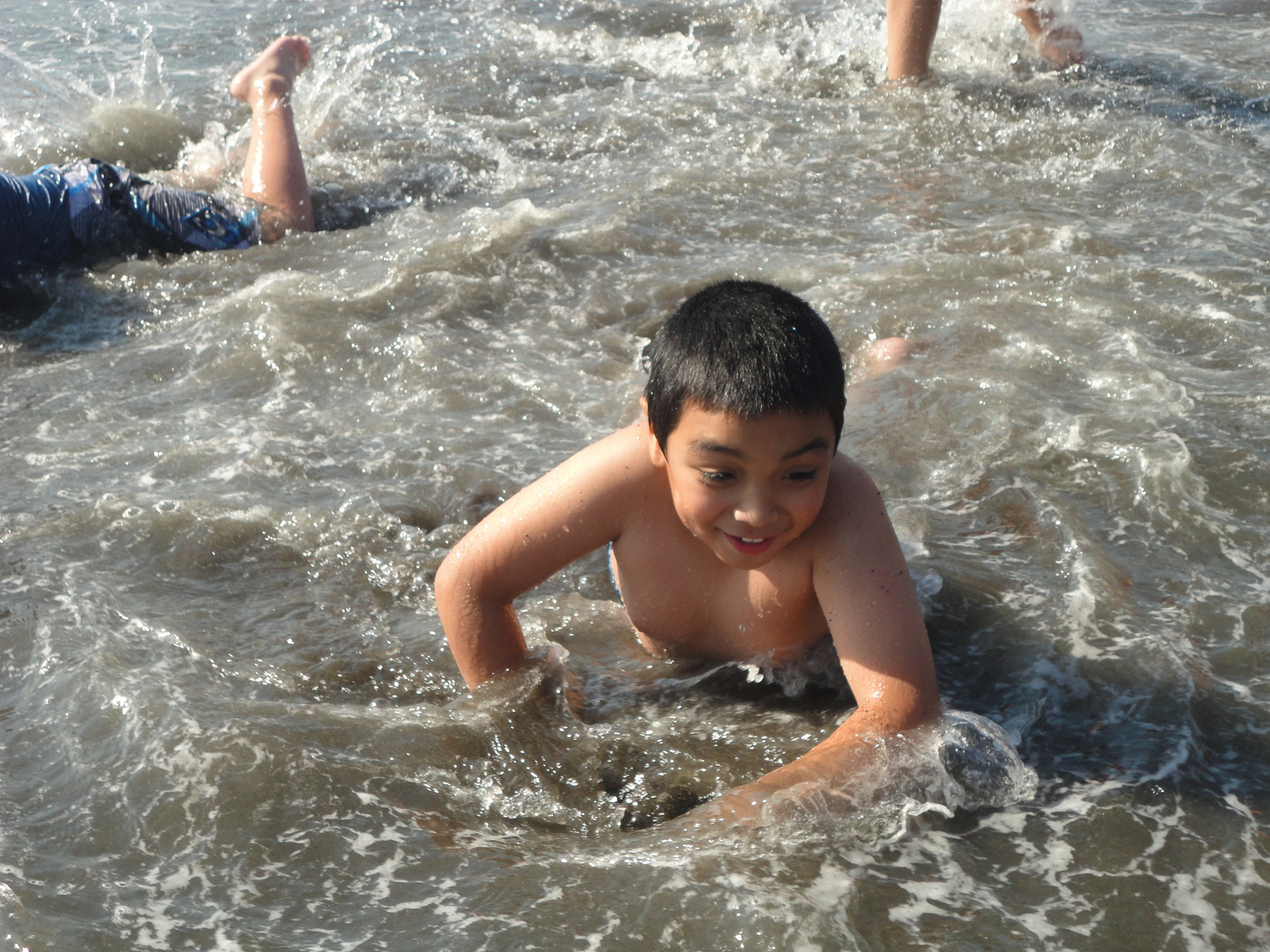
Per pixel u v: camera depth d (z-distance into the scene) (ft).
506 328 14.51
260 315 14.47
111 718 8.06
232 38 25.20
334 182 18.97
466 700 8.45
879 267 15.29
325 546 10.38
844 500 7.95
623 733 8.28
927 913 6.50
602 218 17.12
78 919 6.46
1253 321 13.55
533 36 25.36
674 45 24.71
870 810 7.18
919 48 21.98
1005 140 19.61
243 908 6.59
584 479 8.29
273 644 9.12
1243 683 8.34
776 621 8.41
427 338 14.06
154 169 19.66
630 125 20.79
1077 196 17.57
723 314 7.14
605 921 6.46
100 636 8.99
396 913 6.55
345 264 16.20
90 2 27.20
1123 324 13.58
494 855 7.02
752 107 21.43
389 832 7.20
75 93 21.85
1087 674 8.46
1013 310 13.99
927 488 10.87
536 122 21.16
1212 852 6.93
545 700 8.49
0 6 26.91
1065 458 11.16
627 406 12.70
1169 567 9.64
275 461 11.68
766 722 8.39
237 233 16.94
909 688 7.63
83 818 7.22
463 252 16.15
